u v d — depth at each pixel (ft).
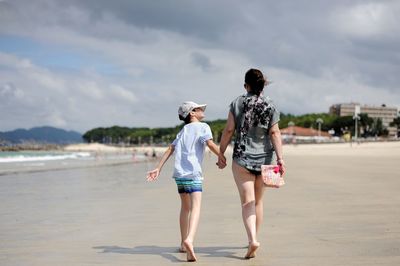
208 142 16.69
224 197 35.86
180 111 17.71
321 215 24.81
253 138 16.08
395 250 16.02
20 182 57.36
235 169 16.24
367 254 15.49
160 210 29.17
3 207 31.91
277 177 15.53
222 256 15.96
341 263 14.34
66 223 24.40
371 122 556.92
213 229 21.58
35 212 29.07
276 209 27.68
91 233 21.20
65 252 17.04
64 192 43.62
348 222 22.31
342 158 135.54
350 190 38.27
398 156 146.00
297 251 16.24
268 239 18.56
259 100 16.19
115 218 25.96
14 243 18.95
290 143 384.88
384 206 27.96
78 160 181.47
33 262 15.47
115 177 67.92
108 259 15.79
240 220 24.07
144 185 50.93
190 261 15.30
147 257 16.07
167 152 17.44
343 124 552.00
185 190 16.61
